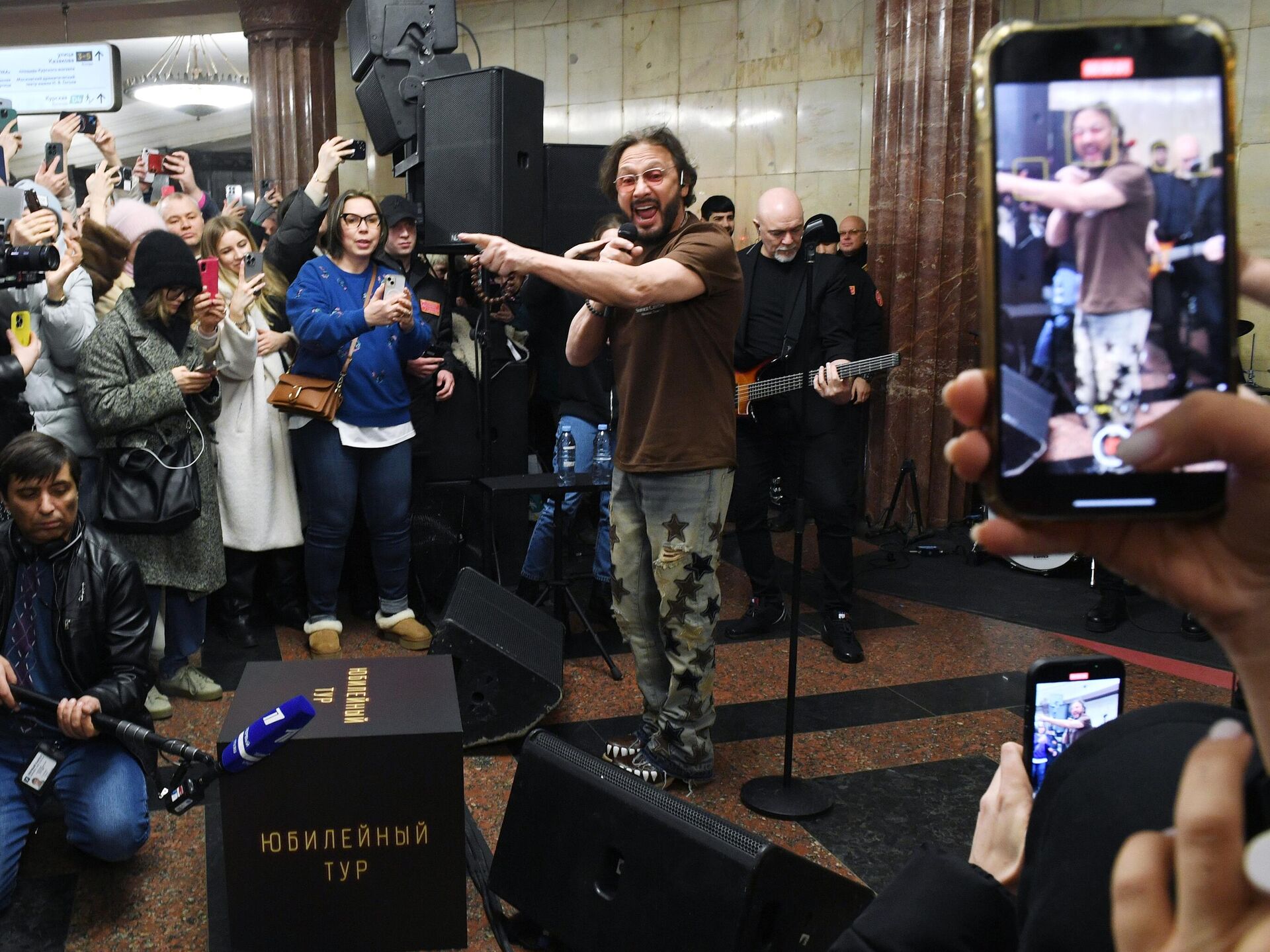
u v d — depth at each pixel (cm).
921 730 337
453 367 438
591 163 465
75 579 251
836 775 304
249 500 404
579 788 209
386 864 213
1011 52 45
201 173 1158
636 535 287
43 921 232
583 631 424
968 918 71
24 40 921
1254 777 36
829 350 407
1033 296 44
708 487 269
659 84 721
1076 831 46
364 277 392
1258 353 521
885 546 567
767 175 690
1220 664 398
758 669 390
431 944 217
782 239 397
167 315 330
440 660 252
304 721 207
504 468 455
